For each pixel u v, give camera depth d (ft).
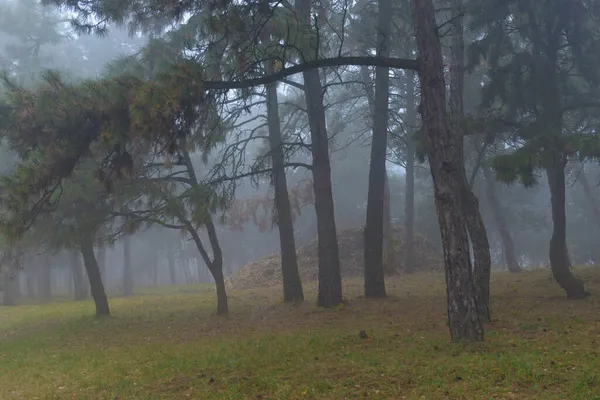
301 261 104.94
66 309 88.58
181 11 38.55
